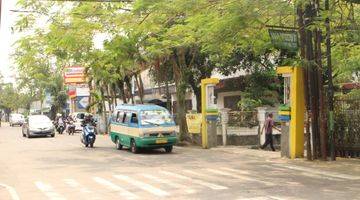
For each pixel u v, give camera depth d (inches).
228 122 1000.9
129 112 888.9
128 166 655.8
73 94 2385.6
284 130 717.9
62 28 784.9
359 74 866.1
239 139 999.0
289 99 711.7
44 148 979.9
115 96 1617.9
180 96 1035.9
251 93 1122.7
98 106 1734.7
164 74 1158.3
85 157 787.4
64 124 1664.6
